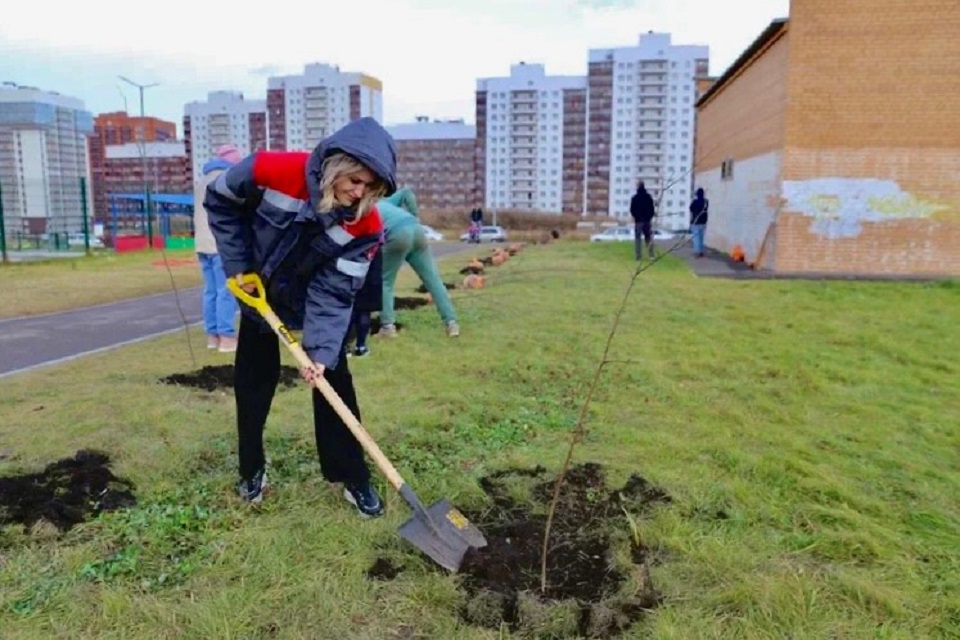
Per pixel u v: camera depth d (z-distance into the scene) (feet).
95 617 8.11
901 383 18.49
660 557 9.51
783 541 9.96
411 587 8.76
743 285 37.99
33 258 64.44
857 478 12.14
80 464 12.03
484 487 11.72
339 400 10.05
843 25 41.98
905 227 43.24
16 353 22.71
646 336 23.99
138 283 45.01
